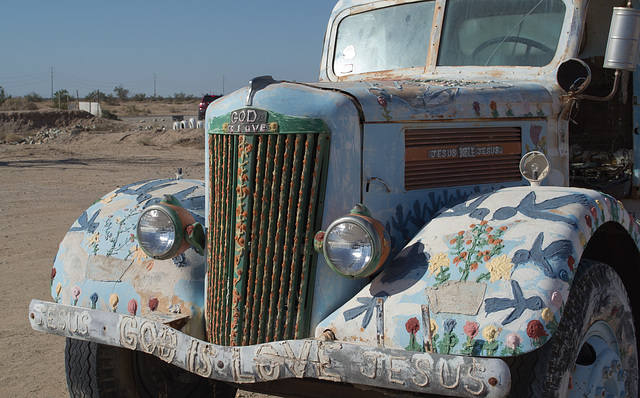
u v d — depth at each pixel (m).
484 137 3.54
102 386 3.51
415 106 3.24
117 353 3.54
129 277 3.39
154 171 17.67
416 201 3.23
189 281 3.32
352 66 4.82
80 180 15.69
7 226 10.08
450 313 2.55
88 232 3.66
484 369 2.39
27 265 7.79
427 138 3.29
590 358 2.94
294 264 2.89
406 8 4.61
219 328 3.06
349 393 2.89
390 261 3.05
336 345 2.60
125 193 3.89
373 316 2.68
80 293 3.47
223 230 3.05
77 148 25.42
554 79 3.97
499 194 3.03
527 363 2.60
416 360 2.48
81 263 3.55
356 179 3.00
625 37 3.52
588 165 4.70
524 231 2.71
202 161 20.62
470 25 4.32
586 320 2.75
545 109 3.82
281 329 2.91
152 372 3.75
